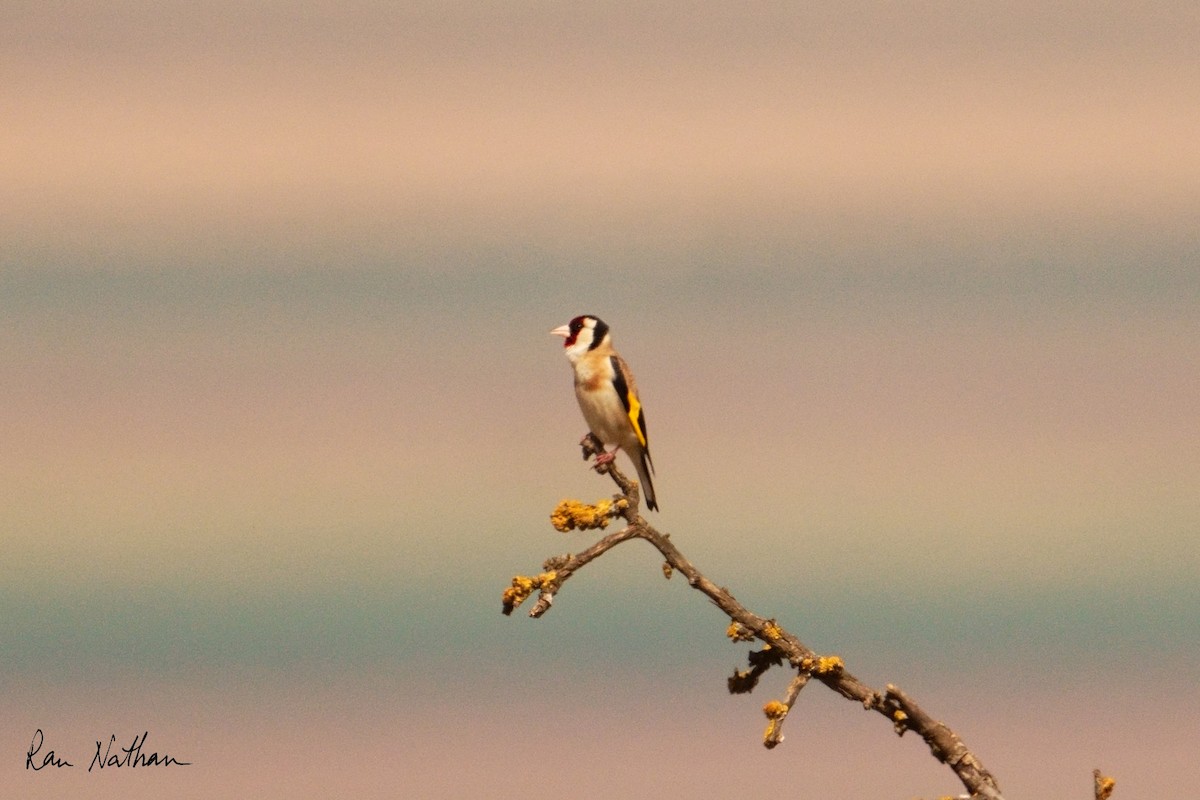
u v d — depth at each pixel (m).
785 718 10.72
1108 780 10.12
